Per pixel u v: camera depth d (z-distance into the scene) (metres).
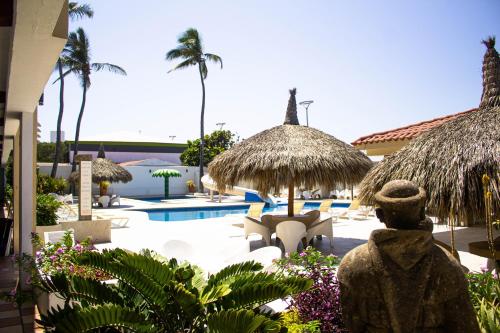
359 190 6.25
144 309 3.64
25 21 3.18
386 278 1.87
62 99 32.88
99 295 3.59
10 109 6.80
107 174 26.77
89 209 12.03
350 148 11.09
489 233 3.62
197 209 24.86
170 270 3.47
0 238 9.96
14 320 5.52
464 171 4.83
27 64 4.26
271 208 26.69
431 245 1.89
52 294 4.48
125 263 3.35
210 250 7.06
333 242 11.41
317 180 9.79
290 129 11.12
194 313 3.23
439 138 5.56
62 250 5.06
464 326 1.87
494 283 4.14
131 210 22.12
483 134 5.18
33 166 7.03
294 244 9.52
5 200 18.02
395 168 5.73
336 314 3.97
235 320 2.79
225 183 10.84
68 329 2.85
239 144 11.35
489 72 5.98
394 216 1.91
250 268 4.15
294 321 3.90
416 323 1.85
